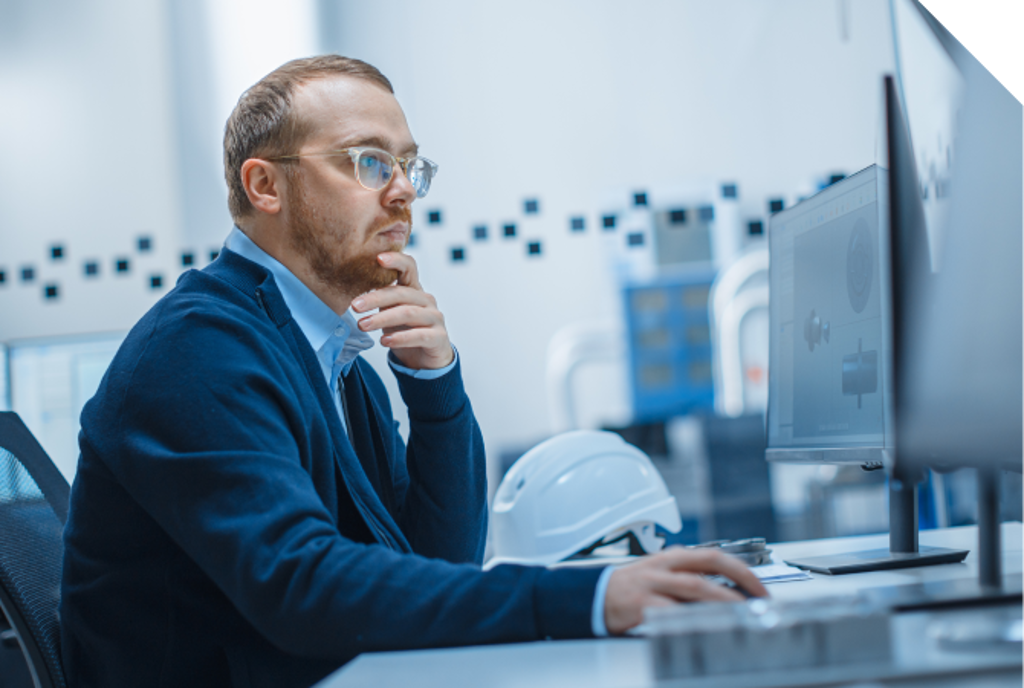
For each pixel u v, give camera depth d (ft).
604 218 10.62
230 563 2.85
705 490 10.44
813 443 4.17
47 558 3.97
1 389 10.27
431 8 10.59
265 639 3.36
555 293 10.61
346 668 2.33
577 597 2.53
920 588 2.72
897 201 2.26
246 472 2.96
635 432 10.60
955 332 2.26
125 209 10.46
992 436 2.24
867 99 10.72
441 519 4.55
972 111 2.34
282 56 10.52
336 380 4.40
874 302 3.67
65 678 3.57
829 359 4.05
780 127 10.71
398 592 2.66
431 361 4.48
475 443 4.81
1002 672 1.80
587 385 10.74
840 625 1.89
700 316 10.70
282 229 4.20
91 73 10.52
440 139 10.57
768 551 4.18
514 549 5.35
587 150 10.64
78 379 10.38
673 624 1.92
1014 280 2.29
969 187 2.31
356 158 4.12
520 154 10.61
